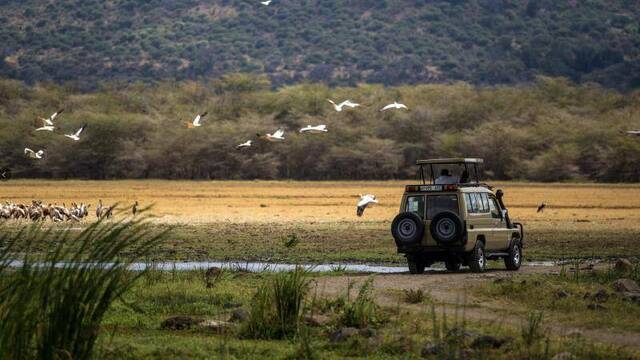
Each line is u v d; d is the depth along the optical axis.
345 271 76.06
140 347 40.38
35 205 141.75
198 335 44.97
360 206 77.25
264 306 46.38
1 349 32.06
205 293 58.31
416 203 73.75
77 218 137.62
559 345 41.44
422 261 74.88
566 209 196.00
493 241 76.06
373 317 47.44
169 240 111.12
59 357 32.84
